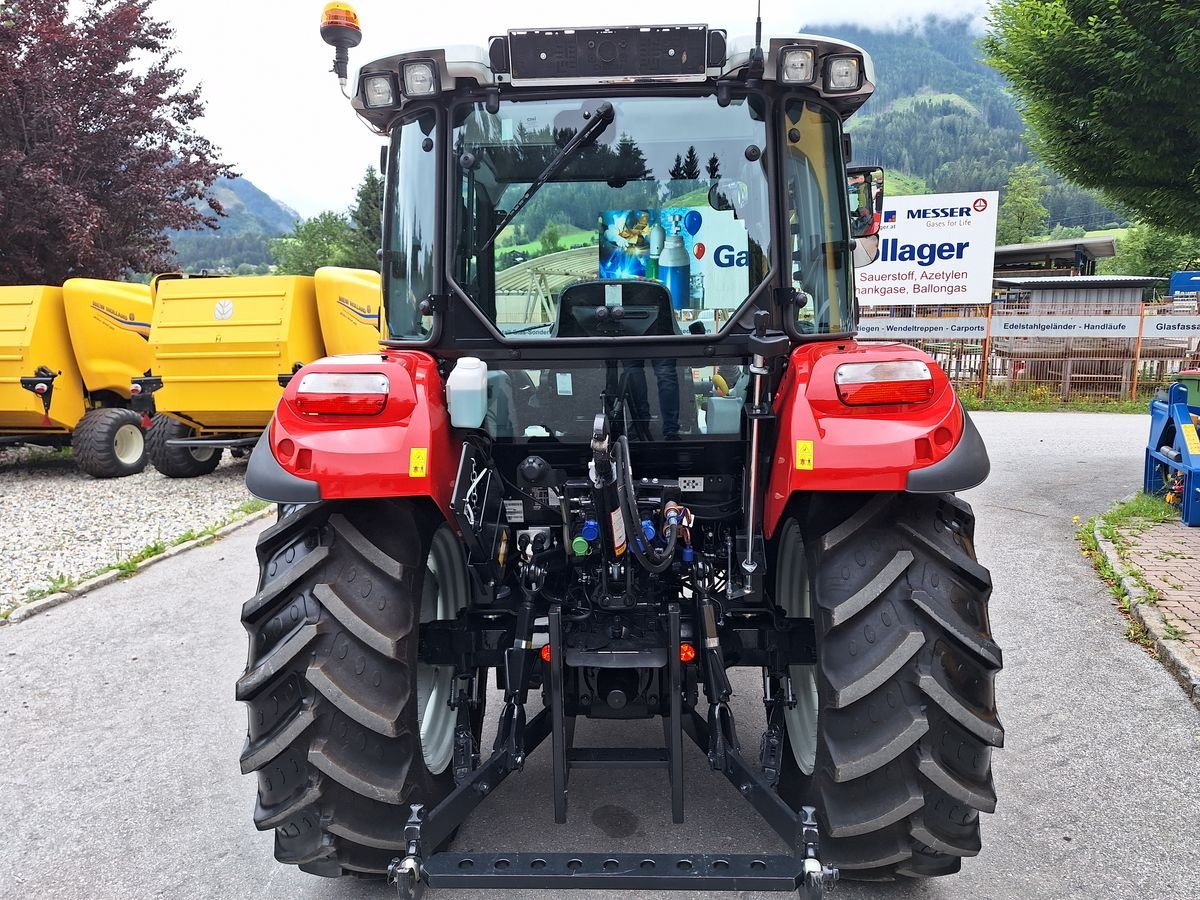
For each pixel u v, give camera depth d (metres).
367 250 41.34
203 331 8.59
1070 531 6.71
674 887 2.08
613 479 2.25
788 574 2.90
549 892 2.54
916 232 16.17
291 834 2.24
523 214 2.67
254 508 8.20
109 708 3.98
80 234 11.38
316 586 2.25
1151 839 2.77
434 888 2.27
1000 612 4.97
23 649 4.75
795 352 2.48
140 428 10.23
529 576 2.64
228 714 3.90
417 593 2.35
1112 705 3.76
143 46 13.19
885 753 2.06
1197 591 4.97
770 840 2.80
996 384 16.73
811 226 2.73
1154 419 7.42
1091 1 7.57
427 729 2.72
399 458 2.24
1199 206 7.87
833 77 2.58
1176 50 6.83
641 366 2.70
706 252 2.64
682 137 2.60
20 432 10.15
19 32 11.66
